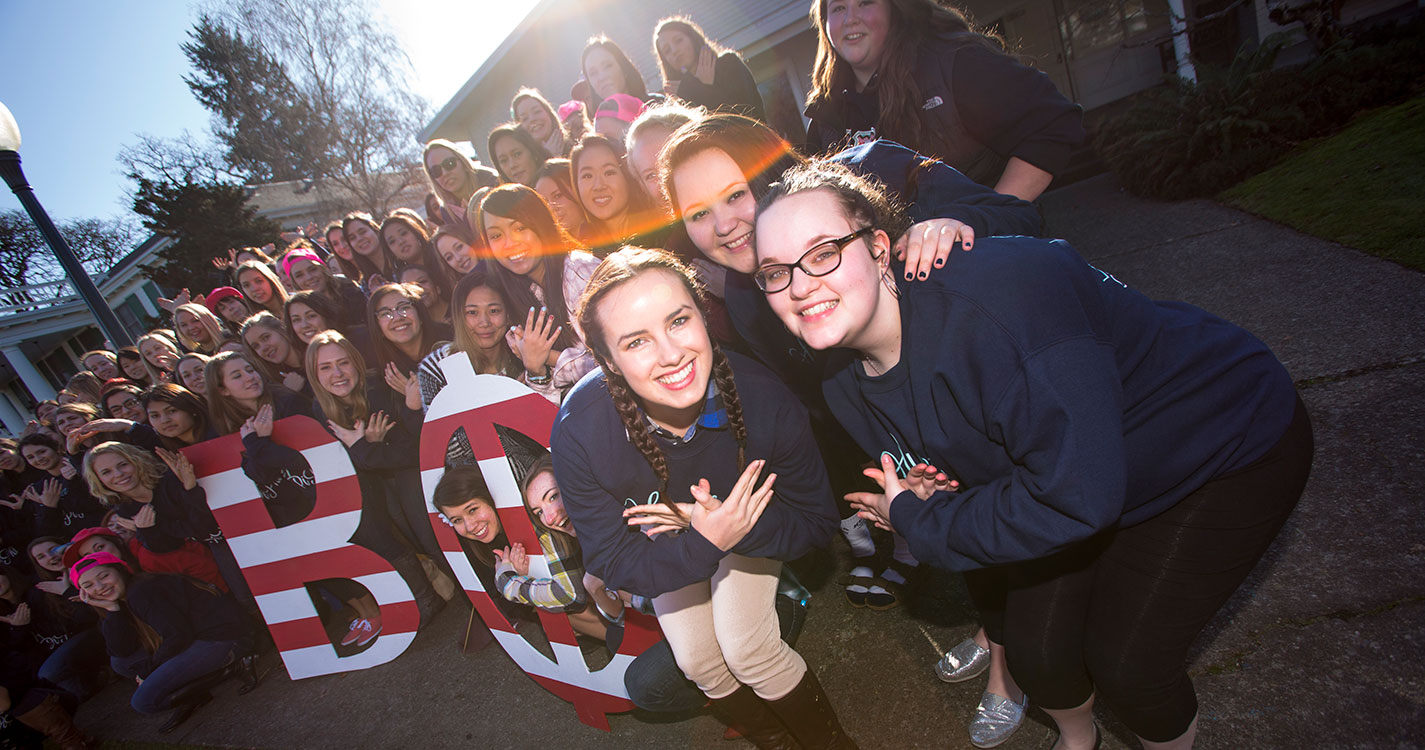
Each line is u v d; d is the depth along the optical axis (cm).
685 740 242
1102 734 188
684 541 152
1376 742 160
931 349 118
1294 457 128
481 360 265
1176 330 129
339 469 326
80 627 455
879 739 214
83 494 511
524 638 275
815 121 280
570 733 264
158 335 585
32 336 2197
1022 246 118
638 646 239
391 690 327
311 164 2236
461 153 438
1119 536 139
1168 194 616
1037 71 212
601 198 254
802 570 301
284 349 388
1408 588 190
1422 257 330
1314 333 313
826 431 233
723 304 215
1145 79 937
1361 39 697
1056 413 106
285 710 345
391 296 312
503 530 272
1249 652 192
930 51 222
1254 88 592
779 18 958
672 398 139
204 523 364
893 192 165
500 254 253
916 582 266
